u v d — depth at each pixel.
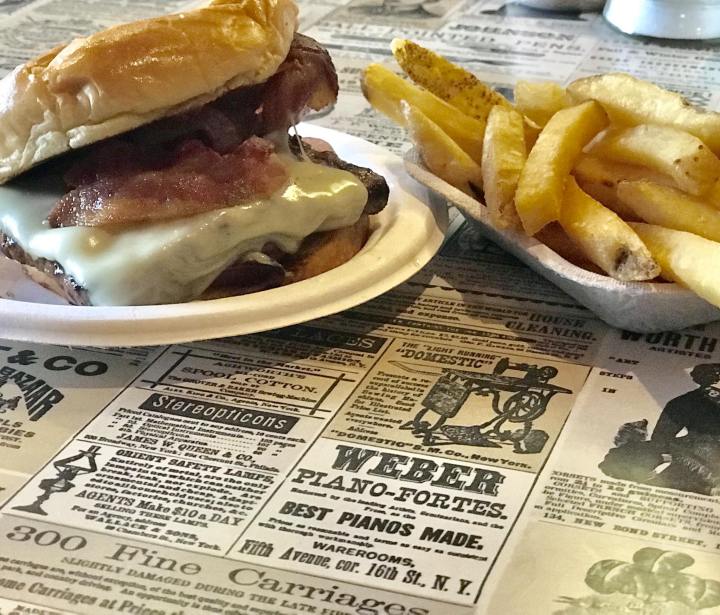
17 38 0.63
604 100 0.32
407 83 0.36
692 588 0.21
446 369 0.30
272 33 0.33
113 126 0.30
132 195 0.31
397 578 0.22
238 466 0.26
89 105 0.30
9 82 0.32
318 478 0.25
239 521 0.24
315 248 0.32
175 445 0.27
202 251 0.30
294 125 0.35
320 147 0.39
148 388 0.29
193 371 0.30
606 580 0.22
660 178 0.30
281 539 0.23
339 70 0.57
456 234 0.38
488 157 0.32
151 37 0.30
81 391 0.29
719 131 0.30
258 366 0.30
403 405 0.28
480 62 0.58
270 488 0.25
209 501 0.24
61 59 0.31
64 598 0.22
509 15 0.68
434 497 0.24
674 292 0.28
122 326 0.29
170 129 0.32
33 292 0.33
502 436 0.27
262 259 0.31
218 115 0.32
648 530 0.23
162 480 0.25
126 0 0.73
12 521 0.24
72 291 0.31
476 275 0.35
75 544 0.23
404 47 0.37
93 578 0.22
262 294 0.30
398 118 0.36
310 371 0.30
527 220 0.30
